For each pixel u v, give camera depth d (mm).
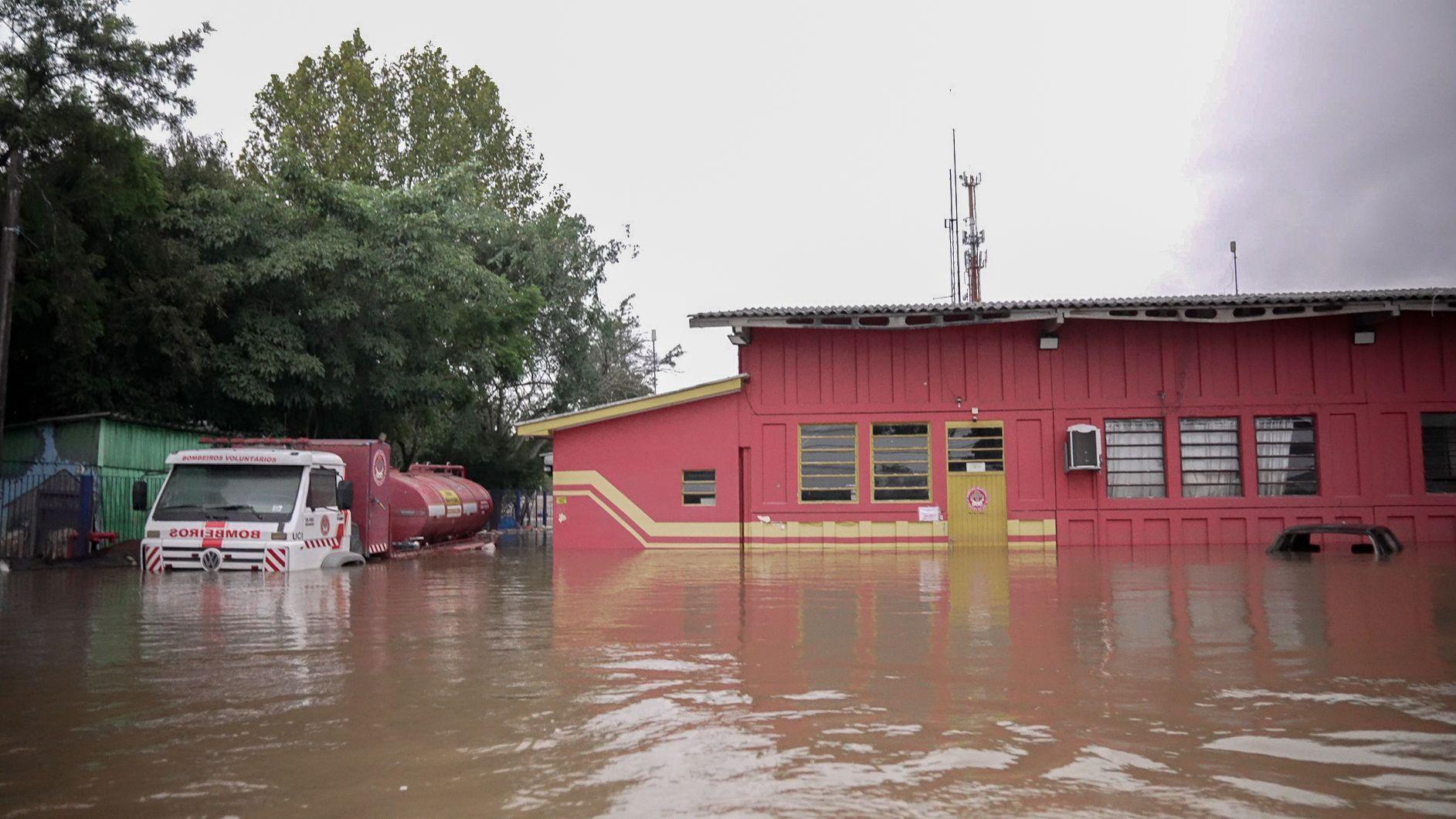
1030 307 22531
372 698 4984
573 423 24438
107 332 22406
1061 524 23531
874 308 22953
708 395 24281
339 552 17109
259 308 25703
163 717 4617
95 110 20453
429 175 44219
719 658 6191
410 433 38688
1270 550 19516
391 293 27672
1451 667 5617
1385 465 22875
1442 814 2980
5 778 3602
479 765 3648
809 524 23969
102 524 21156
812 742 3934
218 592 11898
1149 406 23500
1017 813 3014
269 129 43531
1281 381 23281
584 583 13164
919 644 6727
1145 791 3215
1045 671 5578
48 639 7496
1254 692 4883
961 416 23938
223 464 15781
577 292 42875
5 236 19094
